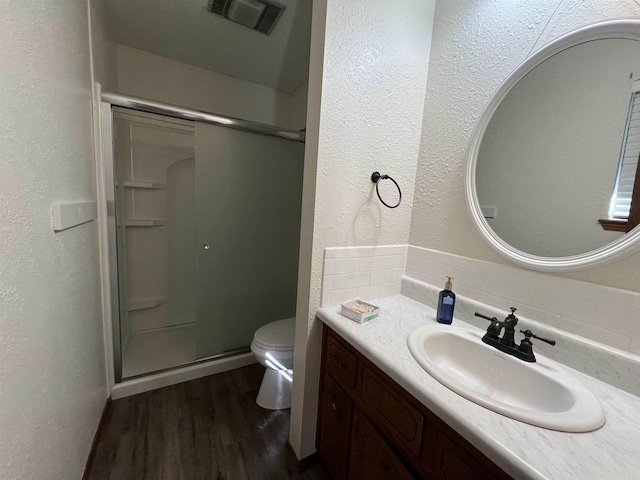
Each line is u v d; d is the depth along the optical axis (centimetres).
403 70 119
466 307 108
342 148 110
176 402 160
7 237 59
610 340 75
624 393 70
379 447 84
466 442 60
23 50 66
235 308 202
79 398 106
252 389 175
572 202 82
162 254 224
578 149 81
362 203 120
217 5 157
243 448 133
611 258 72
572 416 59
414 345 85
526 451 50
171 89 222
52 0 83
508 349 85
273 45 197
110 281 154
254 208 199
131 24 176
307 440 125
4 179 58
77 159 107
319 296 116
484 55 103
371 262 127
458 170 114
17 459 63
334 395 109
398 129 123
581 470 47
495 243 99
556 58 85
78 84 110
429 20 122
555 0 84
